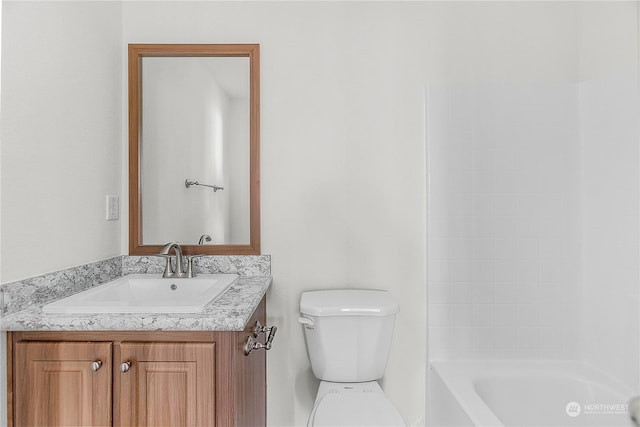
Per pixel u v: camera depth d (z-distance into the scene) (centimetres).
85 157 149
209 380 111
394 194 183
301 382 183
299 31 183
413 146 183
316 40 183
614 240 143
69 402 110
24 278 117
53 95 130
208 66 182
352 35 184
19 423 110
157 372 111
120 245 178
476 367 166
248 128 181
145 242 181
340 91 184
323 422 134
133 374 111
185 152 182
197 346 111
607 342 146
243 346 126
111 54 170
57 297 131
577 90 165
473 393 143
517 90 177
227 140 181
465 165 177
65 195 137
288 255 183
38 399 110
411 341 183
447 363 172
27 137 118
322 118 183
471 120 178
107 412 110
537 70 180
